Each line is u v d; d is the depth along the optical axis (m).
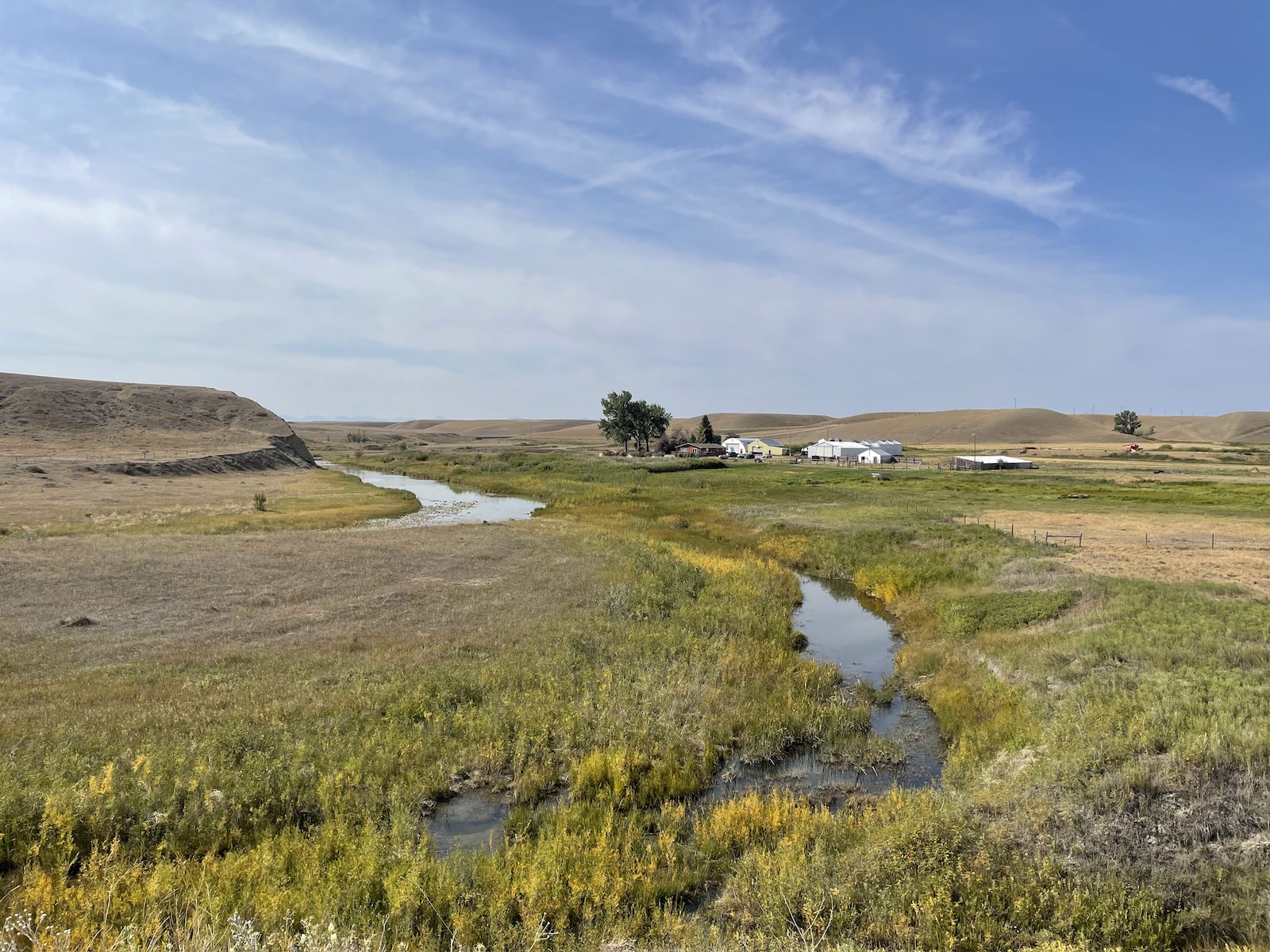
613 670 18.73
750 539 44.81
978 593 27.09
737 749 15.48
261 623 22.67
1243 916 7.95
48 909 7.35
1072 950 7.26
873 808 12.30
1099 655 17.92
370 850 9.80
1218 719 12.28
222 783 11.53
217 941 6.87
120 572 28.91
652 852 10.83
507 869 9.83
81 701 15.26
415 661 19.05
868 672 21.47
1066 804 10.25
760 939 8.07
